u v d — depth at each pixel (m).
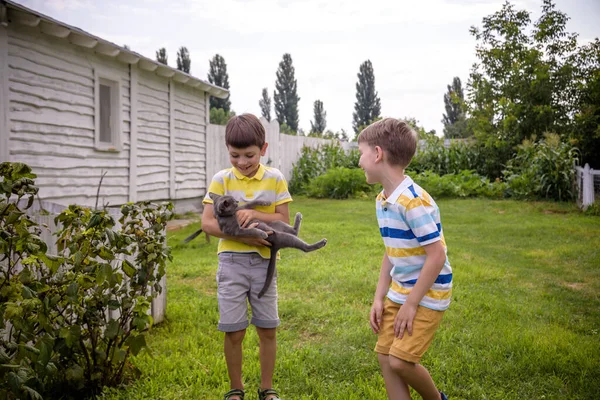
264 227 2.75
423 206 2.26
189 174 12.51
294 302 4.77
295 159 17.69
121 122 9.74
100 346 3.04
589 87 17.19
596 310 4.68
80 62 8.61
